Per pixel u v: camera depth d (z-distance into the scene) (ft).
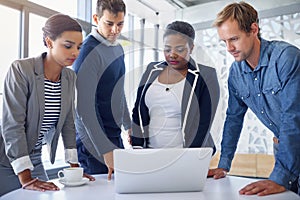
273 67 4.86
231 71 5.72
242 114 5.83
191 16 13.23
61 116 5.57
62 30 4.94
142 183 3.98
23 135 4.96
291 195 4.07
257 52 5.04
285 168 4.36
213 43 12.79
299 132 4.42
